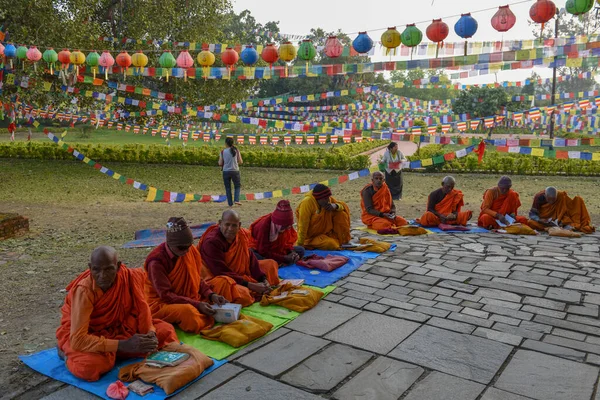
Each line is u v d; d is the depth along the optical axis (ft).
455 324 16.30
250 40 51.47
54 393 12.22
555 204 30.14
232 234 18.08
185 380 12.41
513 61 20.57
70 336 12.59
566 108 45.44
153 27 52.54
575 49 18.10
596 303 18.07
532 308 17.65
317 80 132.46
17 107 49.67
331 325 16.25
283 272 21.54
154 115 58.03
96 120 61.36
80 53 26.81
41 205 41.39
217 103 60.08
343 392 12.26
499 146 27.53
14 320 17.11
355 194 48.01
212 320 15.90
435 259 23.80
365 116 71.77
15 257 25.45
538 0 17.54
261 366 13.53
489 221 30.19
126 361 13.57
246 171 64.39
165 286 15.57
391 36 20.16
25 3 41.68
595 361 13.75
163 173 62.13
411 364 13.66
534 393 12.17
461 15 18.69
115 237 30.22
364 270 22.15
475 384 12.60
